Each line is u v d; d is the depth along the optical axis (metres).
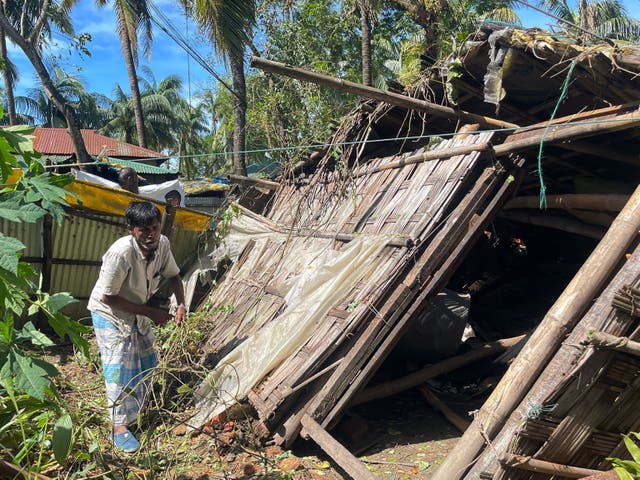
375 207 5.25
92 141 21.06
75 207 6.29
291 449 3.76
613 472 2.62
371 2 11.45
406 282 4.04
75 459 2.92
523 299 7.21
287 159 8.10
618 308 2.68
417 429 4.16
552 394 2.65
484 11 13.98
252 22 8.84
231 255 7.09
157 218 3.80
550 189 6.18
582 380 2.66
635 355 2.71
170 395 4.50
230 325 5.52
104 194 6.40
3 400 2.74
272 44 12.58
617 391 2.77
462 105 5.27
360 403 4.36
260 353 4.33
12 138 2.55
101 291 3.80
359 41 13.52
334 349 3.93
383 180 5.55
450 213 4.32
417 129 6.04
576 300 2.89
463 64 4.43
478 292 7.56
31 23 16.20
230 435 3.85
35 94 28.59
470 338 5.57
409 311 4.01
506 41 3.79
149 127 29.91
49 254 6.22
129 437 3.59
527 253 8.06
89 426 3.60
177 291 4.42
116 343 3.83
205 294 7.08
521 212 6.54
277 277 5.66
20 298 2.50
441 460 3.62
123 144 21.08
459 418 4.18
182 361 4.99
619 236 2.95
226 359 4.45
